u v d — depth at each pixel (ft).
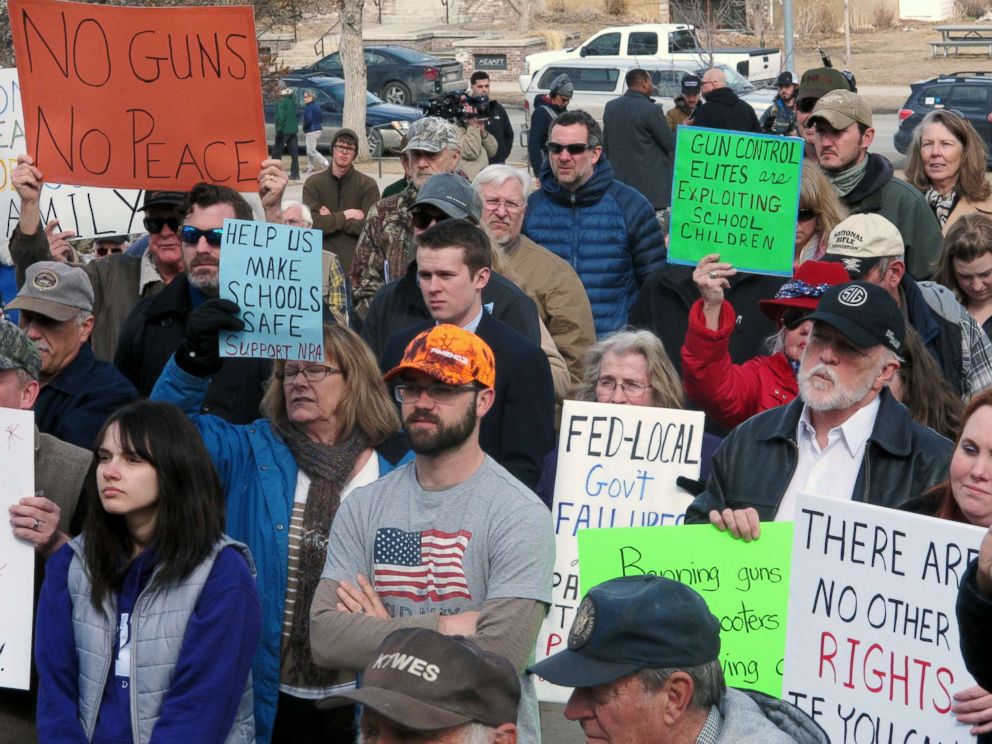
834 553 13.25
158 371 20.59
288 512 16.61
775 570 14.76
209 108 19.97
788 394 19.19
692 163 19.89
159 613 14.60
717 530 14.88
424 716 9.70
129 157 20.08
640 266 28.53
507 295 21.66
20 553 15.53
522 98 129.18
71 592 14.93
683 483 17.24
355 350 17.02
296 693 16.42
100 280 24.86
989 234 22.57
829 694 13.23
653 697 10.48
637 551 14.82
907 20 168.04
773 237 19.92
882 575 12.96
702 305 18.84
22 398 16.61
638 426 17.52
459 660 9.96
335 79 105.40
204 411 19.62
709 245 19.99
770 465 15.89
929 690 12.66
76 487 16.57
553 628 17.42
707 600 14.69
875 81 131.54
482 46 141.69
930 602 12.67
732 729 10.62
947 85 79.82
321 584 15.03
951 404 18.58
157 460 14.58
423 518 14.75
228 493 16.76
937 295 21.22
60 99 19.98
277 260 16.62
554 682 10.52
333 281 24.97
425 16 167.43
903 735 12.80
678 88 102.37
